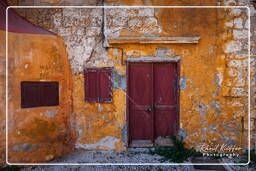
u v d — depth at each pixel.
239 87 3.37
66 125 3.41
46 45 3.17
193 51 3.40
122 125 3.51
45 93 3.16
